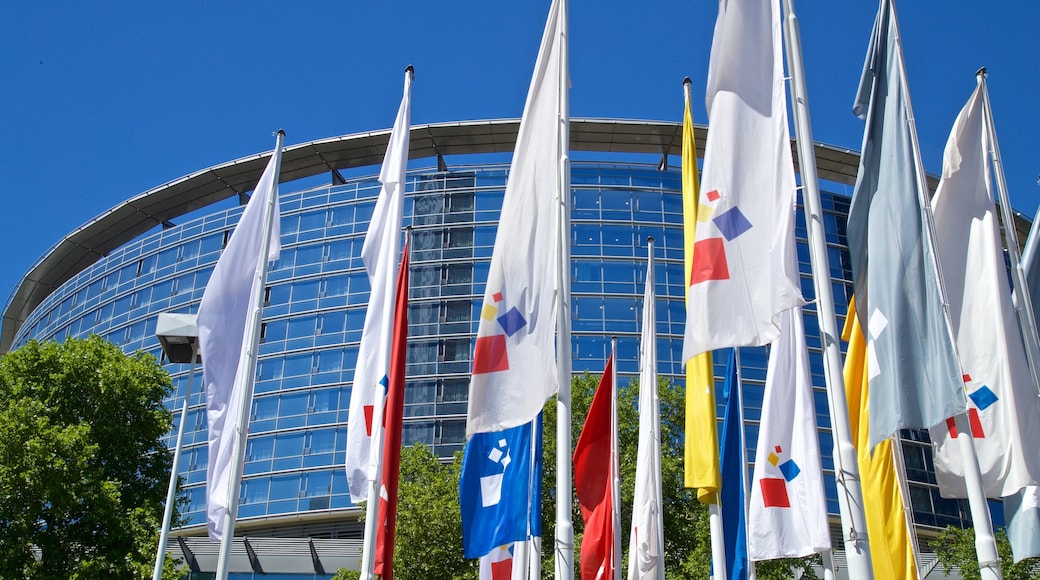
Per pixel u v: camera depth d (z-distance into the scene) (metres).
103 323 79.19
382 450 19.67
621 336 66.12
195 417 69.75
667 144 71.62
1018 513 17.73
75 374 40.00
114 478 39.59
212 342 21.72
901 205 16.39
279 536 65.06
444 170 73.00
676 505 38.41
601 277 67.94
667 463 38.34
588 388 41.56
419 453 41.53
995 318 18.22
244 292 22.38
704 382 19.94
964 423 15.77
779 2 16.70
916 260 15.91
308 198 74.75
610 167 71.81
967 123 19.52
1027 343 20.58
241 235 22.66
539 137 17.19
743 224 15.58
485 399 15.68
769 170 15.85
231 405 21.44
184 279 76.25
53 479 35.09
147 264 78.94
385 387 20.03
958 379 14.90
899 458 20.58
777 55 16.33
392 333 20.62
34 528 36.12
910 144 16.67
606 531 23.77
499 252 16.53
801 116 17.00
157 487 40.75
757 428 63.31
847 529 14.12
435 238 70.44
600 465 24.34
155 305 76.62
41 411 37.97
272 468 65.56
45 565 35.78
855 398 21.03
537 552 19.08
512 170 17.12
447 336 67.00
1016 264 21.33
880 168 17.05
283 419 66.94
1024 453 17.34
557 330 15.74
